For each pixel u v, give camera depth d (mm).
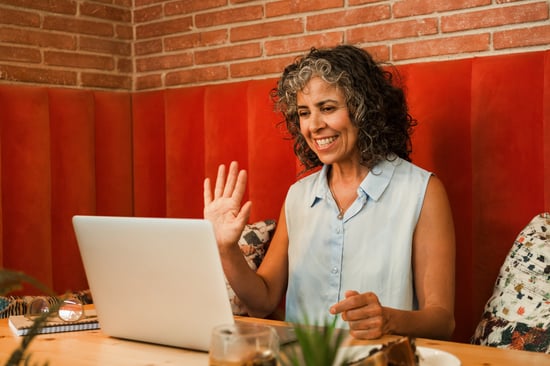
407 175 2125
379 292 2061
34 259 3123
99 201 3352
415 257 2064
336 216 2148
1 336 1685
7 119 3057
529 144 2330
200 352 1494
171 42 3533
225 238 1900
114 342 1601
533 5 2504
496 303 2096
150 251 1462
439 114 2512
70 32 3441
